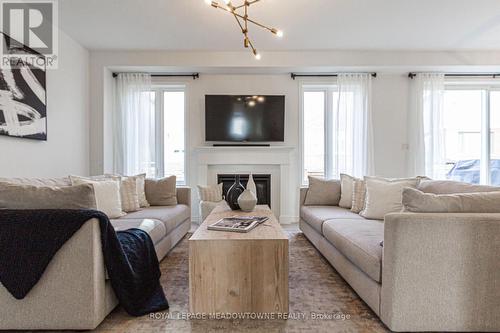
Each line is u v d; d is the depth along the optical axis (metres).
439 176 5.07
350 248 2.25
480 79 5.16
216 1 3.20
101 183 3.01
